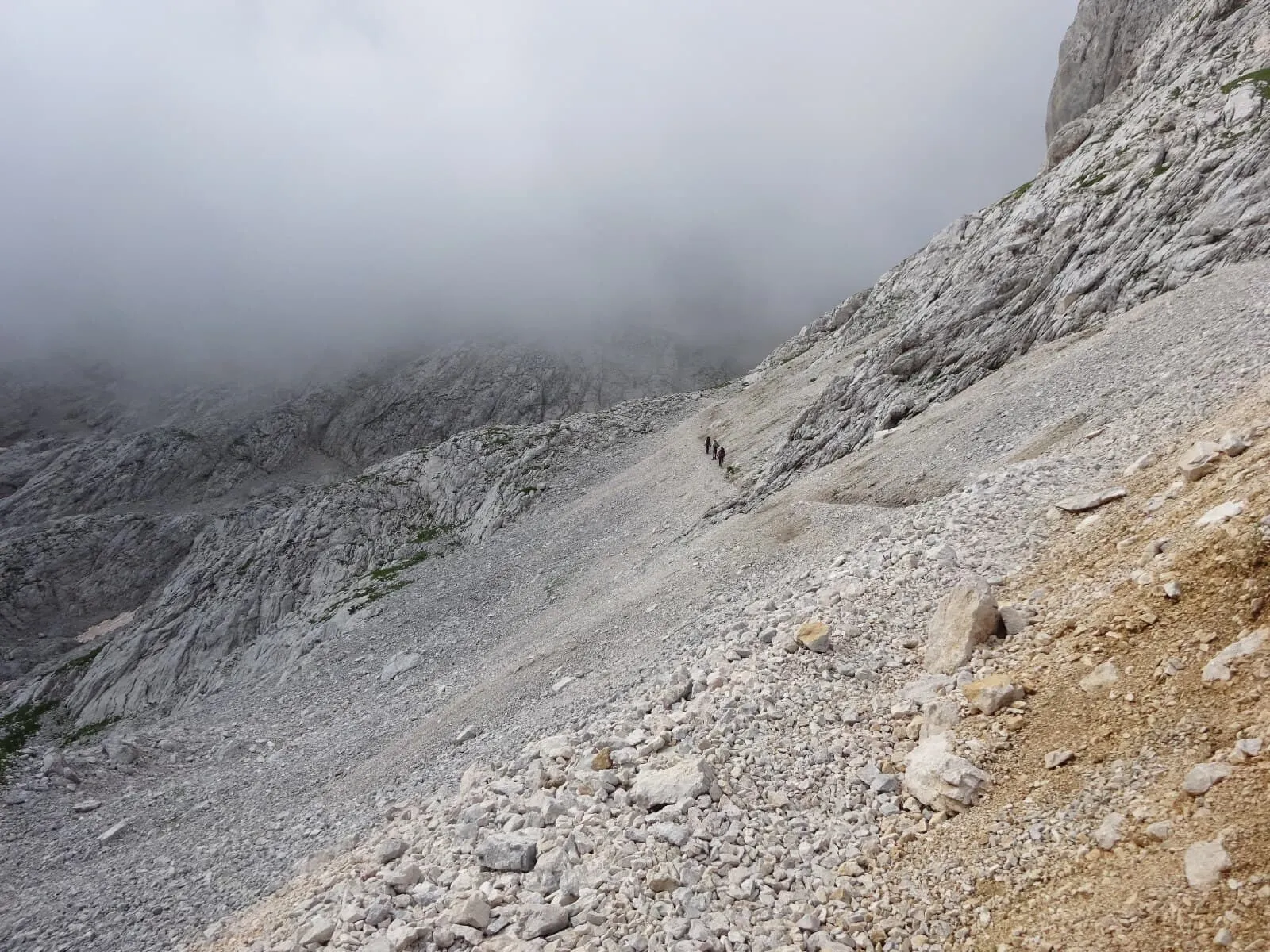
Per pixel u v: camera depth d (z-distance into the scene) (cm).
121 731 10112
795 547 3347
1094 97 9325
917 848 1035
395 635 7169
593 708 2230
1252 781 802
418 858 1340
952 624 1453
